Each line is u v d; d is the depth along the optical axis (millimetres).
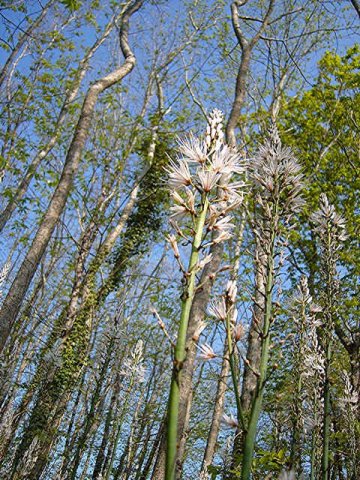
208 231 1920
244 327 2008
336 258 3809
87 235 14727
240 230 11844
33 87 14984
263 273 2301
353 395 4203
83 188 15227
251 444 1789
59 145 16219
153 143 15938
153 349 16156
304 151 14117
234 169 2047
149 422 14227
